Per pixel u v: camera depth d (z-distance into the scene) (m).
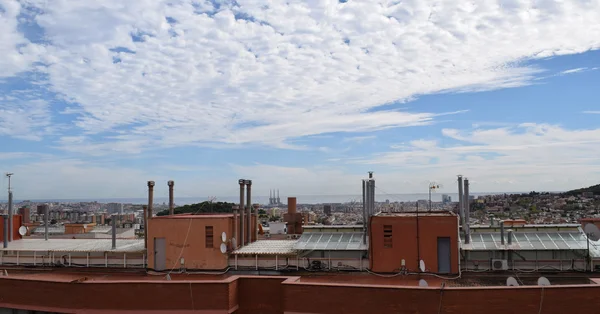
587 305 22.31
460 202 30.80
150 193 34.47
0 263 36.38
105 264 34.56
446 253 29.02
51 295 28.02
